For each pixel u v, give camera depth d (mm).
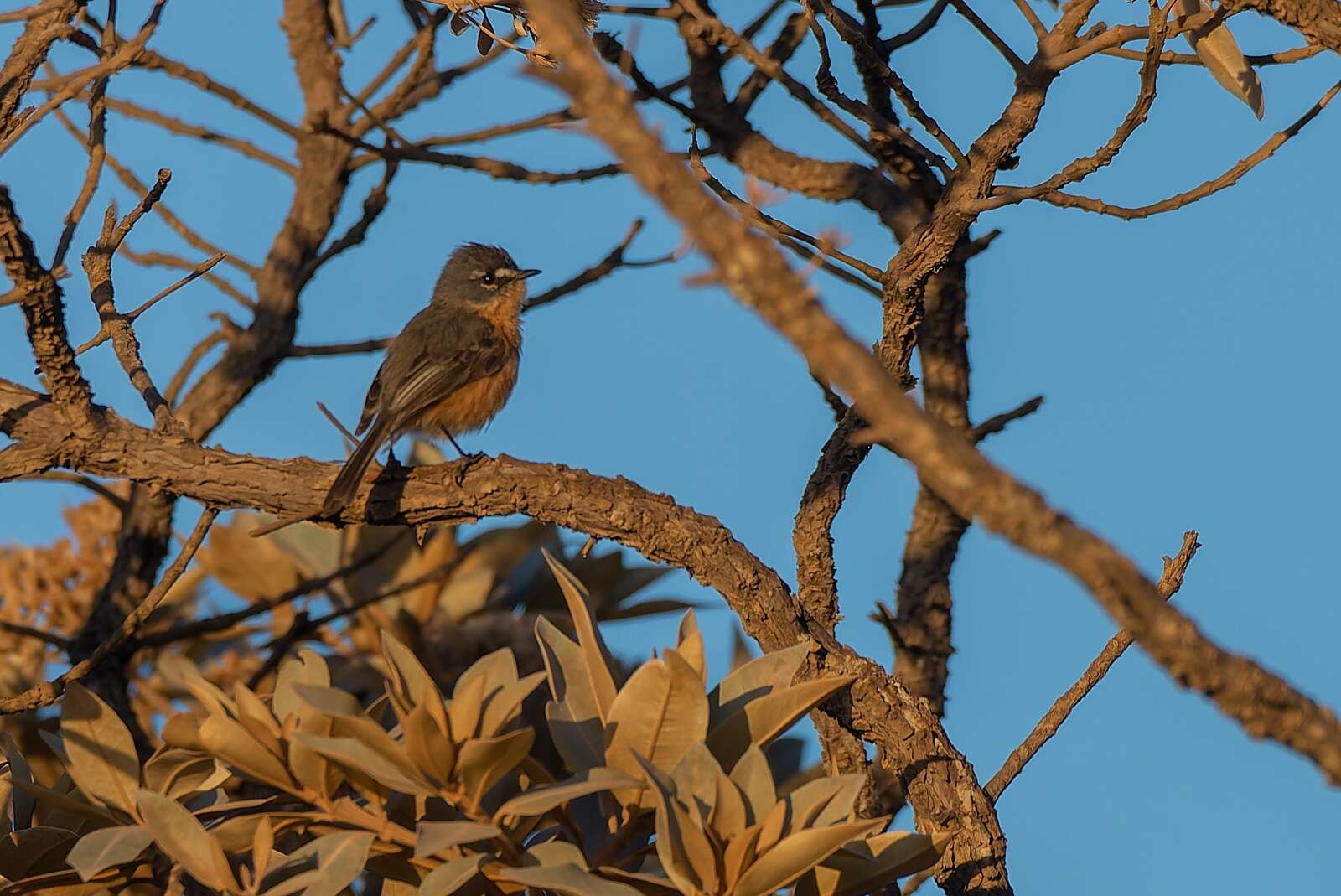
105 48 11391
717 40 11078
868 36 12594
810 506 9867
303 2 17359
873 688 9086
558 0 3684
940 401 13930
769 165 14938
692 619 7445
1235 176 10000
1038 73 9742
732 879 6234
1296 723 3941
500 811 6566
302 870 6824
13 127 10406
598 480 9617
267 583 15219
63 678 9945
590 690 7445
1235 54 10383
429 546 14812
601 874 6602
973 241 13219
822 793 6715
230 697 7457
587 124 3633
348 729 6812
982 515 3676
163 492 10055
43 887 7902
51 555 15461
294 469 10039
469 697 6605
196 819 7199
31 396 9883
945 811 8914
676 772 6453
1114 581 3756
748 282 3631
